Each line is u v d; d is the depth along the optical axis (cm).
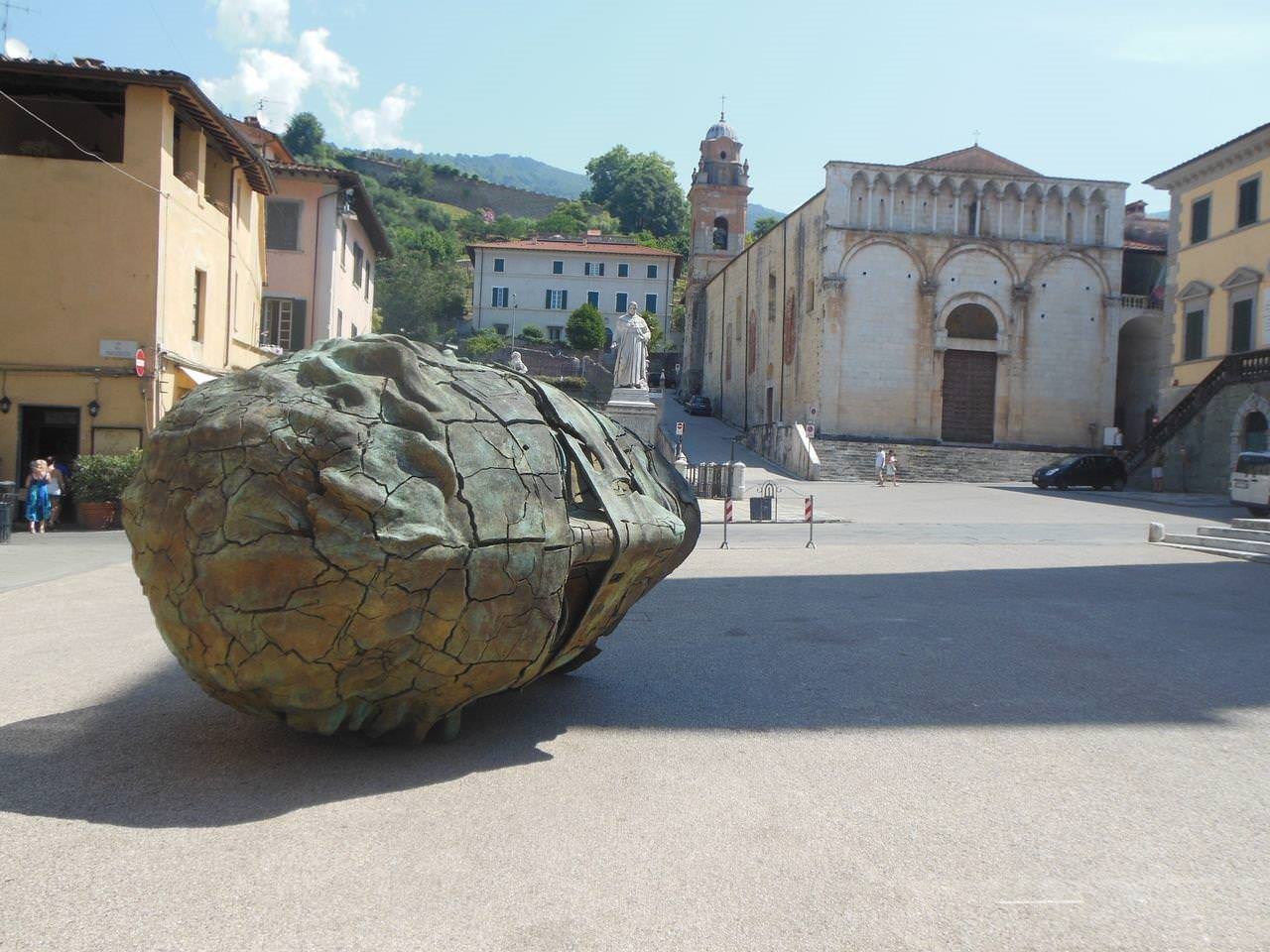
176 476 483
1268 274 3462
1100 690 788
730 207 7569
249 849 439
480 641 511
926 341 4659
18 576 1357
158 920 373
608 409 3189
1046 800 536
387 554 465
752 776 563
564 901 400
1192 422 3616
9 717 645
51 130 2225
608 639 967
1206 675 845
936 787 553
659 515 651
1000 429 4722
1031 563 1638
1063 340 4747
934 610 1164
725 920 388
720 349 6806
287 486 465
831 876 433
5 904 381
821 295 4675
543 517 532
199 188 2344
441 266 8562
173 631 487
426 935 369
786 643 961
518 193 13625
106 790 506
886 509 2956
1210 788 559
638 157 14025
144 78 2045
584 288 8631
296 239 3142
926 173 4672
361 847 445
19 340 2084
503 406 566
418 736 563
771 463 4684
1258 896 421
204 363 2412
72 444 2148
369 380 509
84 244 2095
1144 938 384
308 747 582
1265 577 1476
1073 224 4781
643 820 491
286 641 468
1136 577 1470
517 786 532
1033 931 387
